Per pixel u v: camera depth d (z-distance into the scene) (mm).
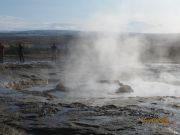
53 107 11516
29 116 10344
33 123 9602
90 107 11602
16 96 13961
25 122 9719
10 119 10008
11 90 15898
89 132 8812
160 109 11336
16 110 11156
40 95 15633
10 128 9031
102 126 9234
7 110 11164
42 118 10117
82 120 9844
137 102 12922
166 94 17234
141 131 8797
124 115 10414
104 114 10555
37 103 12227
